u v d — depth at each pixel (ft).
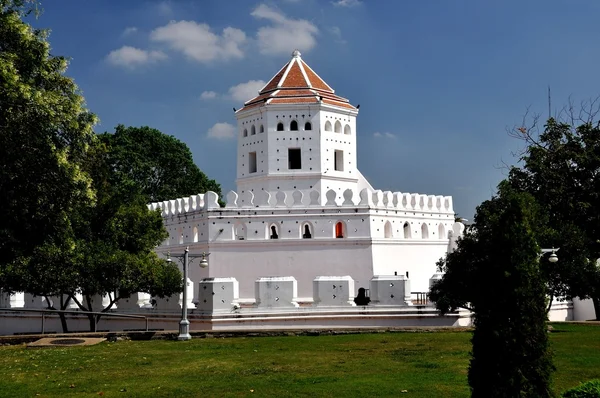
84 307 149.79
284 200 183.52
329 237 180.75
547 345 51.47
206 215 183.93
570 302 178.60
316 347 99.55
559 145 159.94
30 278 136.26
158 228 158.51
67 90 111.04
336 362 84.99
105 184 156.97
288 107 204.95
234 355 92.89
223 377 75.97
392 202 192.13
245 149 212.23
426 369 78.38
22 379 77.15
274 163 204.44
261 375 76.64
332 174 206.39
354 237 181.16
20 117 98.68
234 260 180.96
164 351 97.91
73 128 108.06
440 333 115.85
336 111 210.18
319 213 181.68
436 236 205.46
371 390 67.10
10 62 98.37
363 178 216.74
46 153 102.37
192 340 111.45
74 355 95.25
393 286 138.51
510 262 51.96
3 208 104.68
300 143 204.74
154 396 67.10
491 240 54.44
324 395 65.46
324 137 206.08
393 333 117.08
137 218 154.61
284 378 74.38
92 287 138.82
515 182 158.30
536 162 155.22
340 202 206.39
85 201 112.98
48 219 109.81
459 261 114.93
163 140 287.48
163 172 285.84
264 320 133.59
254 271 180.14
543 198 152.87
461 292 114.52
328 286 138.00
